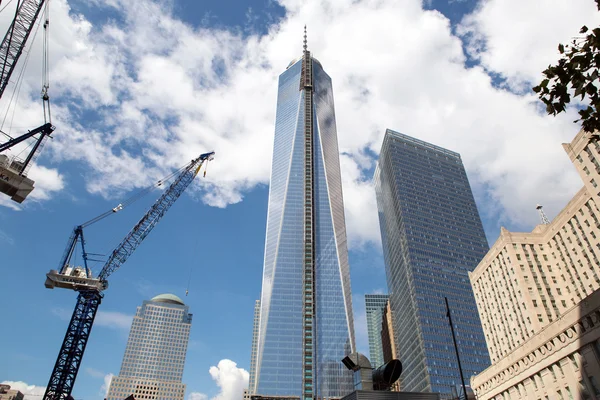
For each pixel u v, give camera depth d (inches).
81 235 4687.5
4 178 2425.0
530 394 2805.1
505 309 5236.2
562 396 2500.0
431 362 7864.2
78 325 4333.2
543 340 2667.3
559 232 4921.3
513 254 5128.0
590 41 698.2
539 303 4753.9
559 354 2514.8
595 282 4343.0
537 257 5098.4
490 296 5620.1
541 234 5255.9
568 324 2436.0
